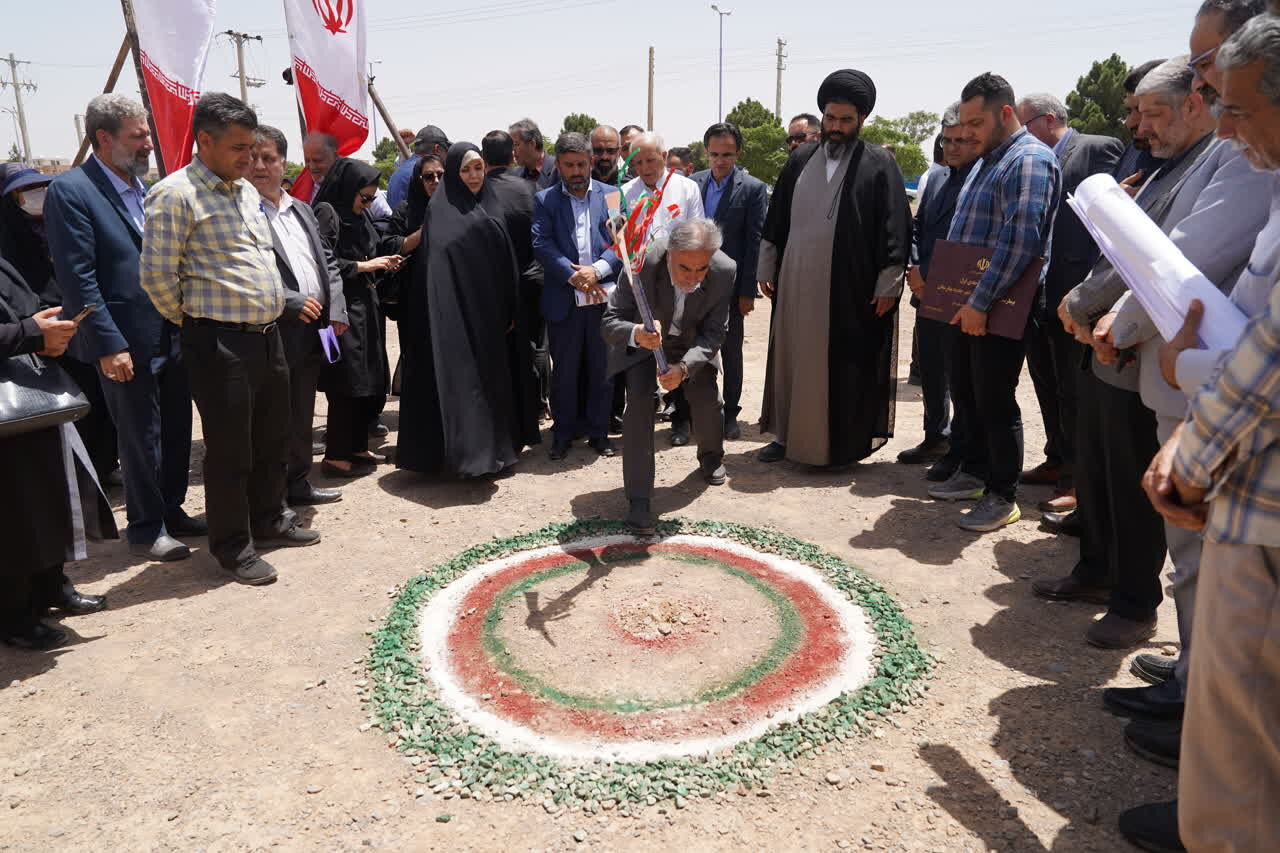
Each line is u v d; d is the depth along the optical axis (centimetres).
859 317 554
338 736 309
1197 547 292
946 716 316
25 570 360
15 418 335
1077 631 375
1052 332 474
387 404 823
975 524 482
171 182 388
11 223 509
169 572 450
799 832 260
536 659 357
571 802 272
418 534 496
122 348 430
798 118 776
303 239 514
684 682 339
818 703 323
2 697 336
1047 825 261
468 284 556
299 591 425
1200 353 204
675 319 498
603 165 722
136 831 263
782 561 449
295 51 732
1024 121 543
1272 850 187
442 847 255
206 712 324
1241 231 262
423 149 771
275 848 256
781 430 598
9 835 262
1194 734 198
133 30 631
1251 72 172
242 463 424
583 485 576
